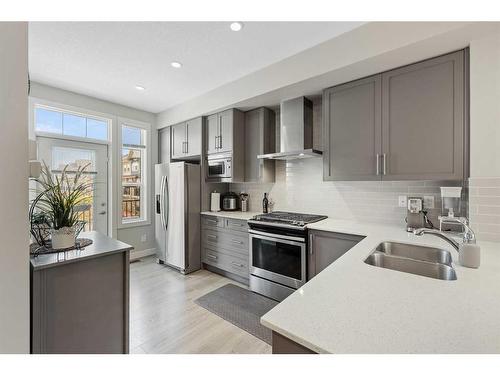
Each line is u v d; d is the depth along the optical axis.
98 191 3.58
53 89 3.12
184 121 3.82
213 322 2.16
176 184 3.48
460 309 0.76
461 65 1.74
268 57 2.39
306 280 2.37
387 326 0.67
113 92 3.31
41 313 1.27
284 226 2.49
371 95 2.16
